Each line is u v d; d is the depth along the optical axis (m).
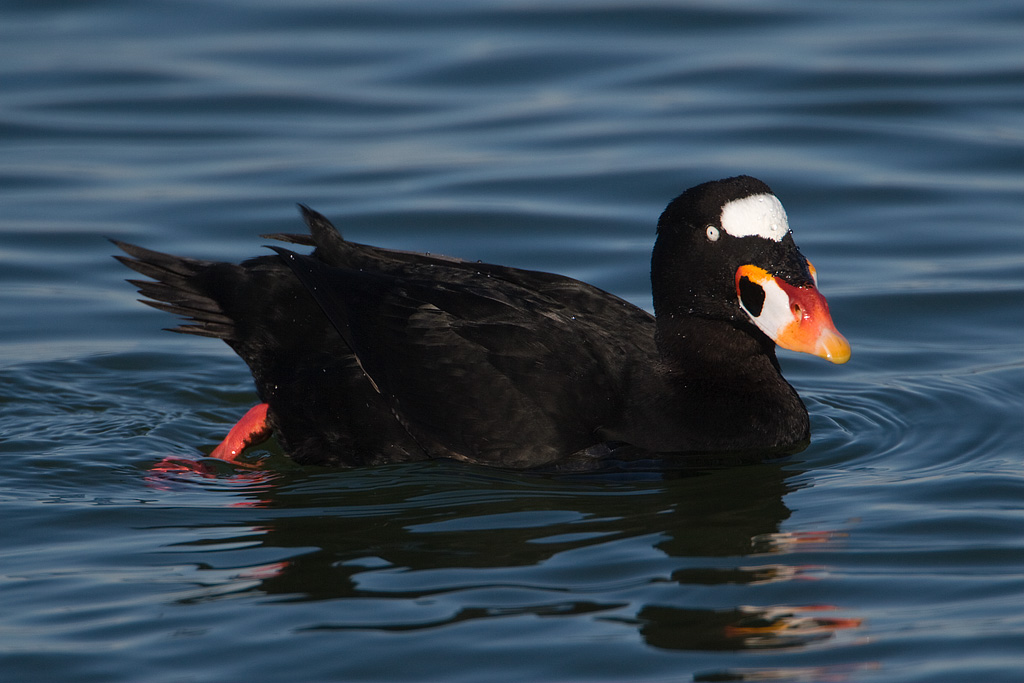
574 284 12.38
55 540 10.00
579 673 7.86
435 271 12.27
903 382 13.73
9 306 15.95
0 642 8.30
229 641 8.27
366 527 10.20
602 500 10.68
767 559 9.40
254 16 24.77
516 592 8.90
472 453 11.39
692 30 23.97
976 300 15.77
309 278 11.63
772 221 11.49
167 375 14.30
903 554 9.44
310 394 11.77
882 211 18.16
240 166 19.64
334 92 22.00
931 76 21.86
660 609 8.62
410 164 19.64
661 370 11.92
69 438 12.44
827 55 22.75
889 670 7.84
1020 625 8.30
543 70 22.59
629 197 18.62
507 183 19.02
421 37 23.89
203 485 11.34
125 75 22.34
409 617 8.55
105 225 17.84
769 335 11.23
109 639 8.34
